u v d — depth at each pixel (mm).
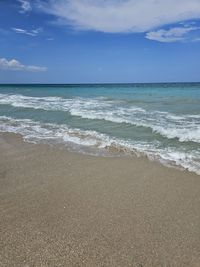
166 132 10234
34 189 5898
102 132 11070
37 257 3674
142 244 3965
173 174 6598
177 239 4070
